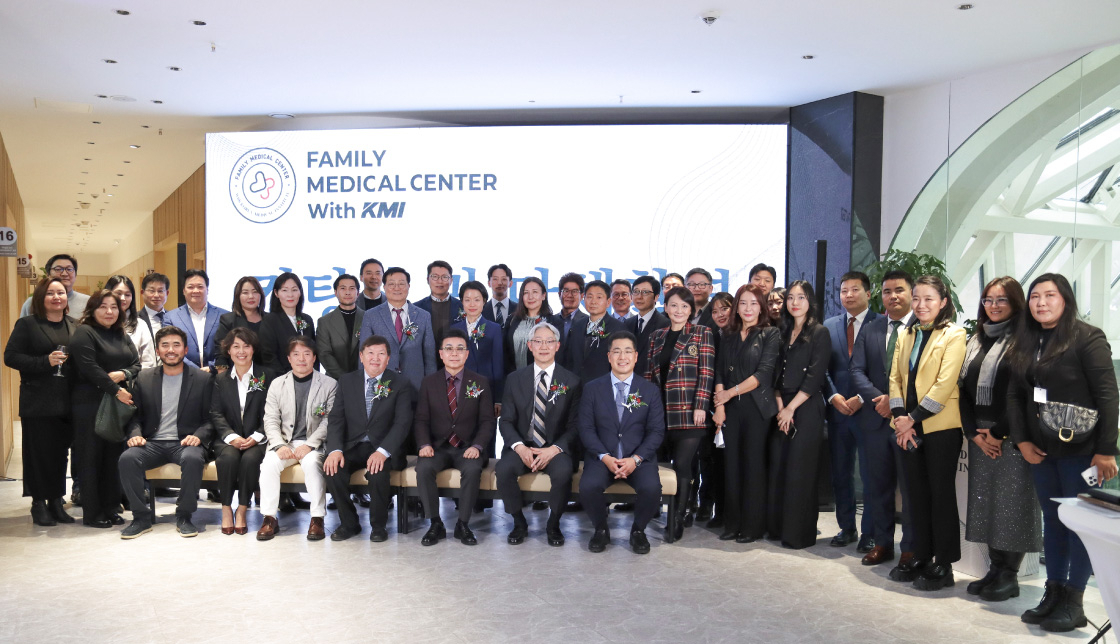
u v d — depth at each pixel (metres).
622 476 4.37
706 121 7.54
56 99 6.80
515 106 7.26
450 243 7.44
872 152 6.86
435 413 4.74
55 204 13.31
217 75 6.16
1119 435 3.15
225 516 4.68
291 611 3.43
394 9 4.80
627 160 7.36
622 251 7.37
